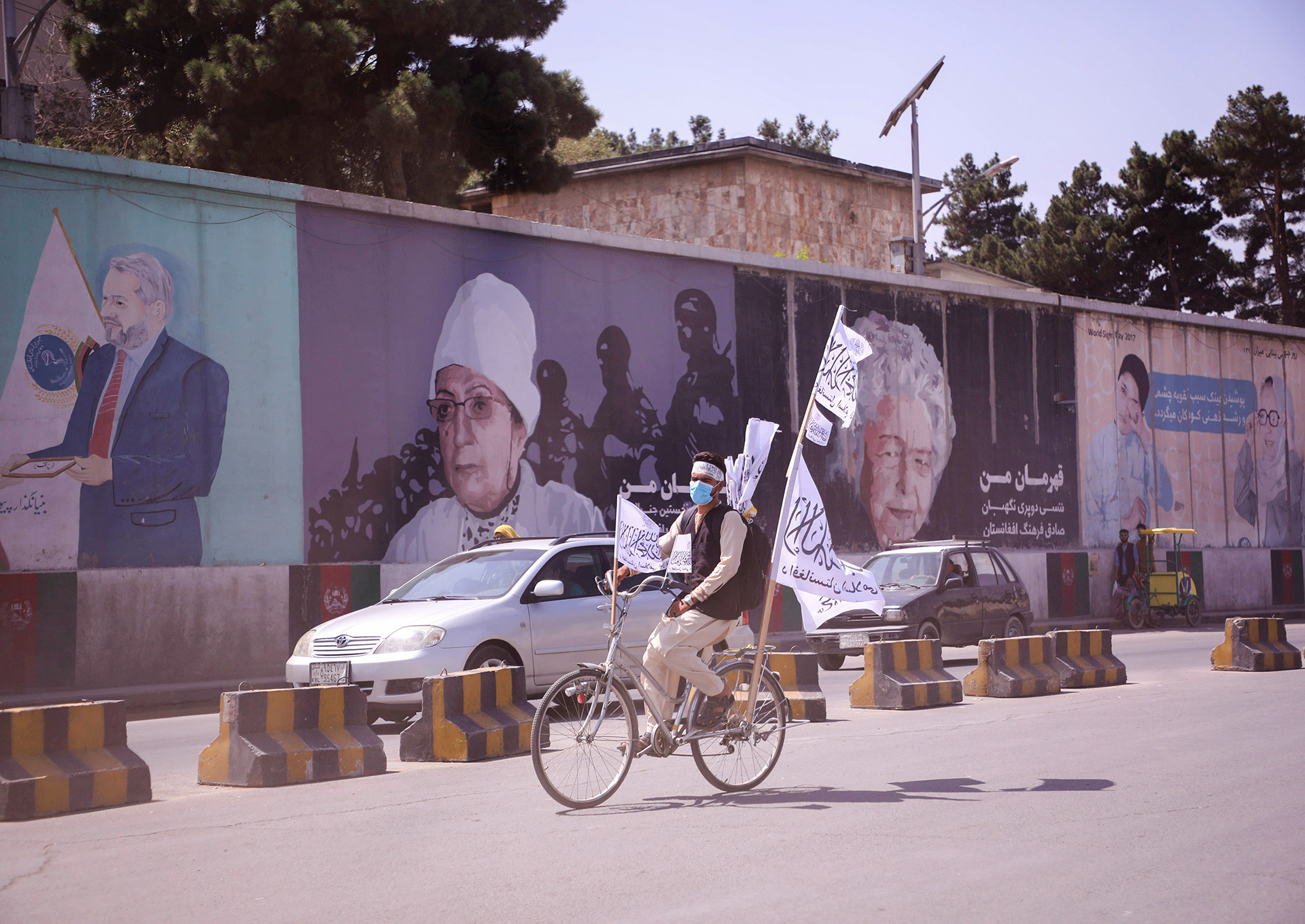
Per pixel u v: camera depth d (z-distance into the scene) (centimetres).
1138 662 1808
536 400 2175
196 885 532
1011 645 1298
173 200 1778
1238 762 832
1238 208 6256
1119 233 6450
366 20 2823
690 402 2414
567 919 464
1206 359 3678
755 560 718
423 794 763
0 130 1867
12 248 1631
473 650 1105
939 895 491
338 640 1119
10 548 1595
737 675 738
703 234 4372
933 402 2908
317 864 568
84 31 2984
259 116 2898
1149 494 3462
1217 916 462
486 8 2973
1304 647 2108
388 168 3033
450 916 471
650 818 661
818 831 618
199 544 1762
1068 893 495
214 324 1803
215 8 2819
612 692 709
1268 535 3838
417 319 2030
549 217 4581
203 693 1623
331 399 1917
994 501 3028
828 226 4559
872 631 1736
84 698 1516
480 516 2081
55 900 510
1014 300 3130
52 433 1642
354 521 1928
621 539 753
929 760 853
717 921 457
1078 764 828
